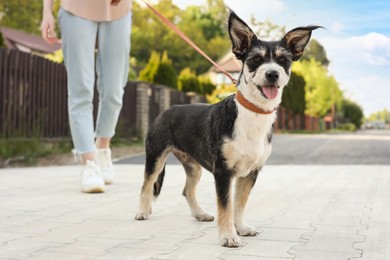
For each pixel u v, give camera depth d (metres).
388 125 65.81
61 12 3.27
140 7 29.28
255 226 2.37
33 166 5.11
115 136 7.50
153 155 2.55
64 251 1.99
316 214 2.60
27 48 16.98
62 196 3.08
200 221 2.48
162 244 2.09
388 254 1.95
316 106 26.17
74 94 3.29
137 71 20.12
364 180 3.83
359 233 2.23
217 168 2.19
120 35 3.34
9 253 1.97
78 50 3.25
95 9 3.27
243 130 2.16
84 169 3.25
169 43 28.53
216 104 2.31
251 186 2.27
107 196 3.08
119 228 2.33
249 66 2.19
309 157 6.20
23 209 2.70
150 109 8.98
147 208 2.53
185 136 2.41
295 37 2.28
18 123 5.67
